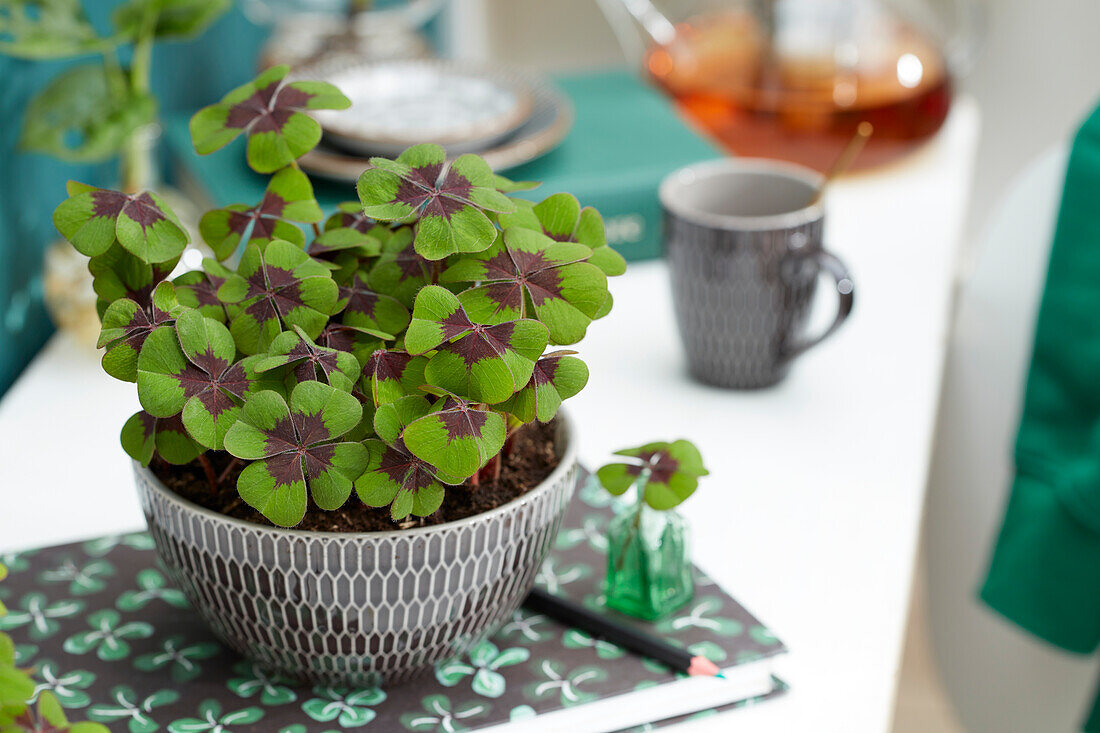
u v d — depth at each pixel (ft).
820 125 4.14
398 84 4.06
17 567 2.94
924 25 5.00
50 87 3.54
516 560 2.67
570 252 2.55
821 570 3.06
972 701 4.43
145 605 2.88
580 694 2.73
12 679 2.35
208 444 2.49
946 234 4.07
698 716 2.79
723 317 3.42
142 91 3.62
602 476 2.86
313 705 2.71
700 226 3.35
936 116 4.25
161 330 2.51
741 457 3.32
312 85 2.65
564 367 2.52
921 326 3.72
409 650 2.67
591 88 4.51
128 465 3.29
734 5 4.82
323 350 2.52
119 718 2.68
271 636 2.64
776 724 2.79
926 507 4.39
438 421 2.47
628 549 2.84
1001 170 6.22
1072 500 3.76
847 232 4.06
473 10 5.53
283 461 2.51
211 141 2.62
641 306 3.82
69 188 2.54
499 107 3.93
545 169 3.87
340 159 3.72
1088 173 3.81
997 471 4.17
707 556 3.09
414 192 2.51
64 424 3.41
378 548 2.56
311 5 4.38
